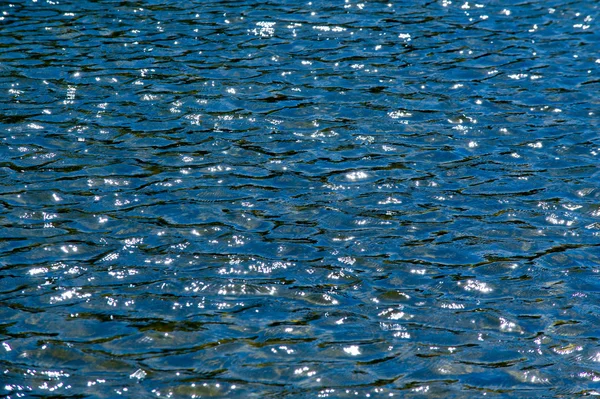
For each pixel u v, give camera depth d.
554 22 63.12
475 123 47.16
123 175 40.66
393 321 30.20
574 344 29.02
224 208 37.91
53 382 26.61
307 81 52.28
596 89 51.69
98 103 48.62
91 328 29.31
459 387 26.92
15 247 34.22
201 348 28.45
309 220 37.09
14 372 26.95
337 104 49.22
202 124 46.47
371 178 41.09
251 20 62.59
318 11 64.69
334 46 58.00
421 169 42.12
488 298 31.67
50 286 31.62
